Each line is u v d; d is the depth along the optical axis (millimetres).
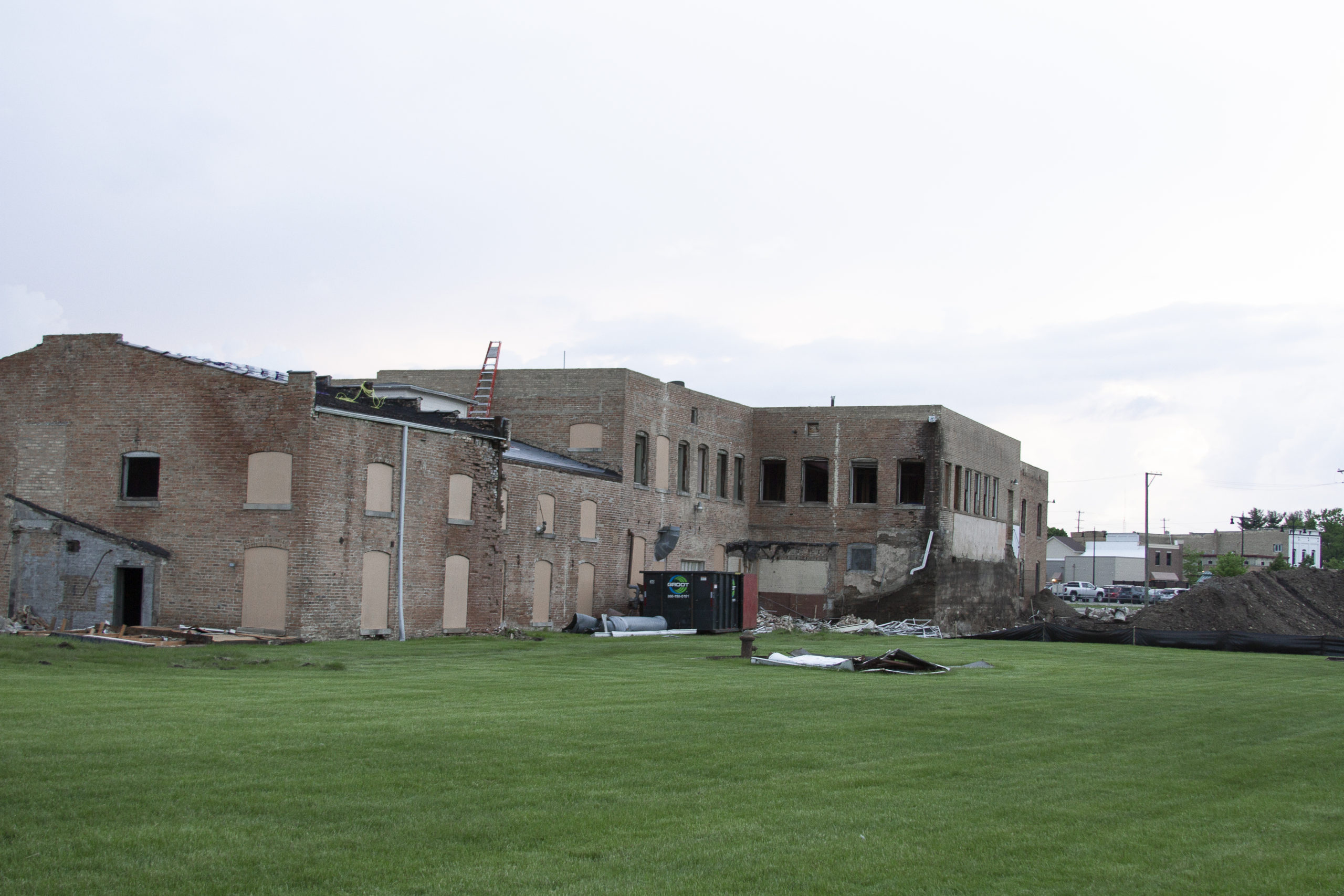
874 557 54781
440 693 18422
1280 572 65812
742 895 8289
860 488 55688
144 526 31828
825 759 13375
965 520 57844
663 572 45000
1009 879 8945
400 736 13523
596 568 45250
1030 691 22359
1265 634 41375
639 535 48031
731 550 55469
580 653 30062
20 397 33156
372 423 32750
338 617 31453
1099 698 21641
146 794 10266
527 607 41000
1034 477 74250
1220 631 44344
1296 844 10344
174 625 31188
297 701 16547
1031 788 12289
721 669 25375
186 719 14141
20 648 22641
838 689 21250
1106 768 13711
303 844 9047
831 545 55406
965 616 57344
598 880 8484
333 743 12898
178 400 31875
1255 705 21453
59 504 32594
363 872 8445
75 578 32000
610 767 12359
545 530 42219
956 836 10117
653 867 8852
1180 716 19109
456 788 11031
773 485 57188
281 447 30828
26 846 8719
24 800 9906
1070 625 57906
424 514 34625
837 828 10211
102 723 13578
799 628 50188
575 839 9516
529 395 48875
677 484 51031
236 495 31141
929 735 15562
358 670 22859
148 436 32031
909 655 27156
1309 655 40188
